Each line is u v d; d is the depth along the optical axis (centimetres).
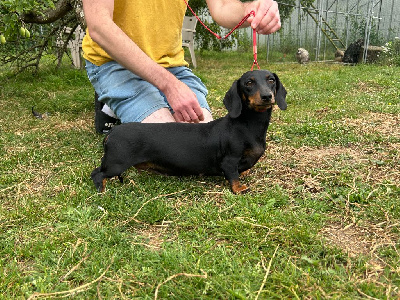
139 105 92
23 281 54
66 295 51
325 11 393
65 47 240
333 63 362
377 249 60
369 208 73
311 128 122
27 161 102
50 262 58
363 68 287
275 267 56
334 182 85
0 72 273
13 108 163
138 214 72
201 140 82
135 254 60
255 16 86
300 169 93
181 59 107
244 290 50
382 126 128
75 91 201
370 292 49
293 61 390
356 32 418
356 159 99
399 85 199
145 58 79
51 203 77
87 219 69
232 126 81
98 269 56
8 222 70
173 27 100
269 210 72
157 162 83
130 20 95
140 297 51
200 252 60
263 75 79
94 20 78
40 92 195
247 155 82
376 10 425
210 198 80
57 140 121
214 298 49
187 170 84
